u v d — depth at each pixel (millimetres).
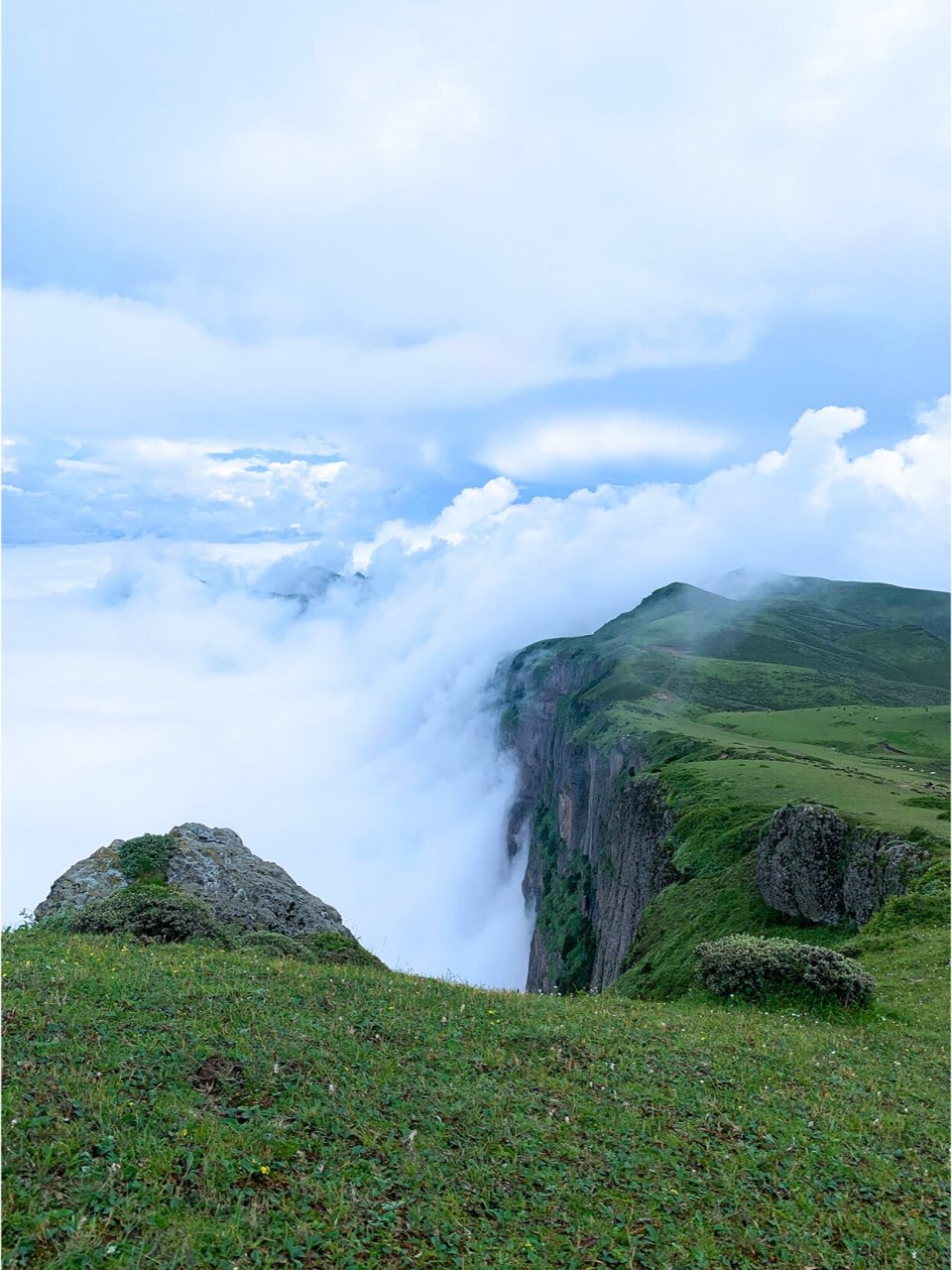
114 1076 12859
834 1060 20547
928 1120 17266
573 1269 10680
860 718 140875
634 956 65188
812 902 51094
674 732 128875
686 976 49688
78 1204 9844
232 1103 13008
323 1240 10172
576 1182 12664
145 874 33906
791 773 84438
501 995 23391
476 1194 11914
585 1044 18594
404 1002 19906
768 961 27938
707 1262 11352
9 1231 9164
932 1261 12156
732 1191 13203
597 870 144375
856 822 51688
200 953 23000
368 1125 13062
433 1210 11227
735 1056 19594
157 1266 9148
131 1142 11227
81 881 33625
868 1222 12906
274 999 18141
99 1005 15836
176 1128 11852
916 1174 14727
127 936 25344
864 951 37500
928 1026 25250
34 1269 8781
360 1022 17688
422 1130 13367
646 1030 20750
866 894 47469
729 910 58875
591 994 29406
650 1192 12773
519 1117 14297
